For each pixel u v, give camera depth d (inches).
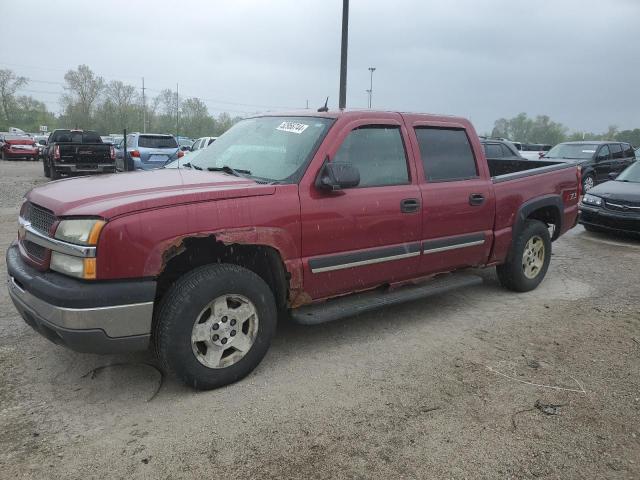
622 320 207.0
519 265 230.2
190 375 137.4
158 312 136.5
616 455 119.9
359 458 116.0
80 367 153.4
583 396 145.7
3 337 171.8
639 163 434.9
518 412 136.5
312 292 159.3
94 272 123.1
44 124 3609.7
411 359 166.6
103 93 3152.1
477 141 209.2
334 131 163.2
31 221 143.7
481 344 180.1
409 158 182.2
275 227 146.2
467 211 197.5
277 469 111.7
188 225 132.1
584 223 402.3
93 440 119.5
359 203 164.2
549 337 187.9
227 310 142.3
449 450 119.6
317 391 144.4
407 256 179.3
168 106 3149.6
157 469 110.6
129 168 701.3
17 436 120.0
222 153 183.6
